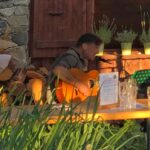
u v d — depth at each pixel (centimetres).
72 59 1114
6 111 479
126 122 716
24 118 455
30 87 1047
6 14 1422
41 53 1437
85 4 1448
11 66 1177
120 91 775
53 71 1073
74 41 1439
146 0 1553
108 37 1452
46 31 1442
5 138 430
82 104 750
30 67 1241
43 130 480
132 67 1445
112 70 1440
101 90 752
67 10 1446
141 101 838
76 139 472
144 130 804
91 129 498
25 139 428
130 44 1444
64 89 1045
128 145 691
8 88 1090
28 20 1432
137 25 1558
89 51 1136
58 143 448
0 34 1417
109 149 501
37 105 484
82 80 1054
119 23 1549
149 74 1202
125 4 1556
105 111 714
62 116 536
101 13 1533
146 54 1445
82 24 1449
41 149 448
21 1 1423
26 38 1423
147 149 718
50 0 1441
